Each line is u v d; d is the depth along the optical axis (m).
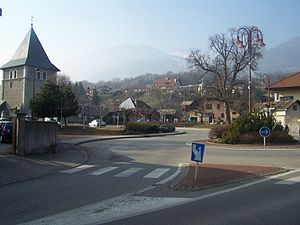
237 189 12.23
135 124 56.62
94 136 46.91
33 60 104.69
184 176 14.82
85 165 19.72
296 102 62.00
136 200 10.67
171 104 137.75
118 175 16.03
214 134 35.16
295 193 11.45
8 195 11.68
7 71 107.94
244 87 84.12
